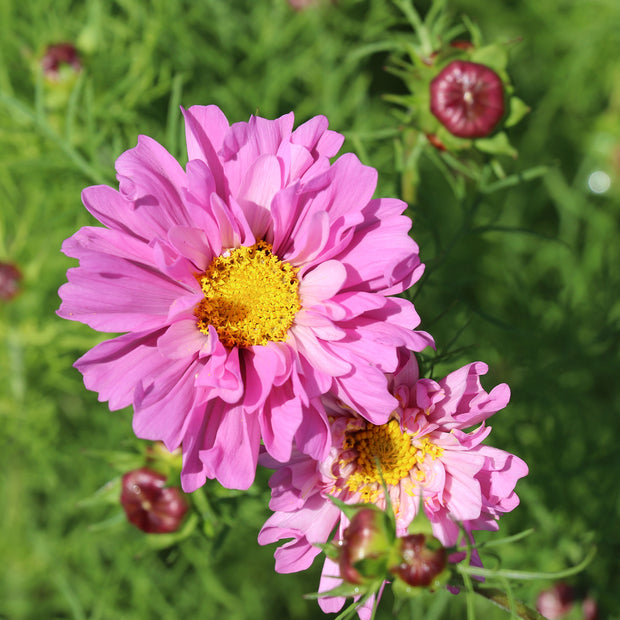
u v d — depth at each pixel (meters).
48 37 0.42
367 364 0.30
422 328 0.33
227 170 0.30
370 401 0.30
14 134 0.41
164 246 0.30
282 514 0.30
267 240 0.31
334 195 0.30
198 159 0.30
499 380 0.41
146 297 0.30
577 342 0.42
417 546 0.29
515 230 0.36
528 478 0.40
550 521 0.40
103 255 0.29
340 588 0.29
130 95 0.41
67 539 0.43
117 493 0.34
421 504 0.29
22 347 0.42
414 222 0.36
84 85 0.40
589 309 0.43
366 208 0.30
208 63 0.43
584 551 0.40
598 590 0.40
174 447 0.29
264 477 0.38
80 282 0.29
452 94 0.34
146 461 0.34
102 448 0.43
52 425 0.43
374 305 0.30
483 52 0.34
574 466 0.41
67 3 0.43
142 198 0.30
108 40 0.43
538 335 0.41
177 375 0.30
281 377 0.30
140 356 0.30
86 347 0.41
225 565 0.43
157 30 0.41
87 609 0.43
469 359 0.41
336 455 0.30
